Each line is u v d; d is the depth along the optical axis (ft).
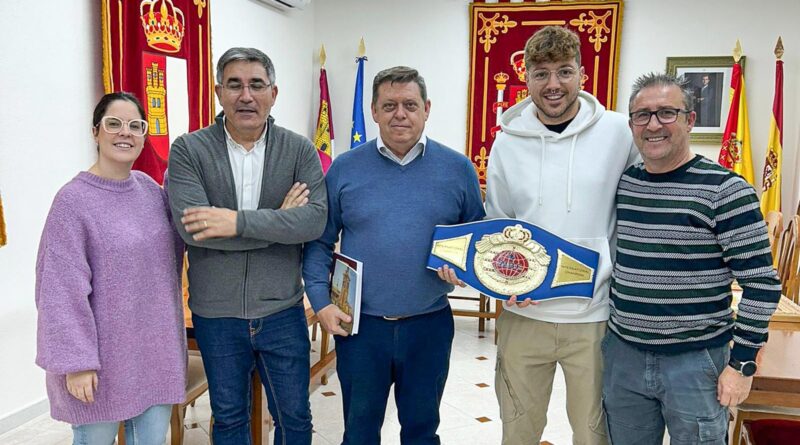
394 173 6.17
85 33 10.20
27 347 9.39
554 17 17.35
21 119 9.03
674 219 4.97
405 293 6.10
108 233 5.10
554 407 10.31
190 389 7.02
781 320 6.82
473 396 10.67
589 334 5.78
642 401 5.37
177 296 5.69
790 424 5.86
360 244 6.15
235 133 5.93
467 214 6.45
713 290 4.94
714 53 16.58
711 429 5.04
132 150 5.26
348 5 18.90
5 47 8.71
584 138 5.77
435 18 18.35
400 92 5.81
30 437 8.89
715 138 16.71
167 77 11.71
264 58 5.78
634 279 5.18
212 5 13.75
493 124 18.07
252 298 5.91
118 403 5.17
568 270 5.67
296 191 5.99
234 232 5.50
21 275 9.20
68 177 9.98
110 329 5.10
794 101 16.21
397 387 6.51
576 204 5.72
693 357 5.03
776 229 10.55
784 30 16.11
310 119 19.44
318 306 6.24
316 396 10.61
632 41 17.03
